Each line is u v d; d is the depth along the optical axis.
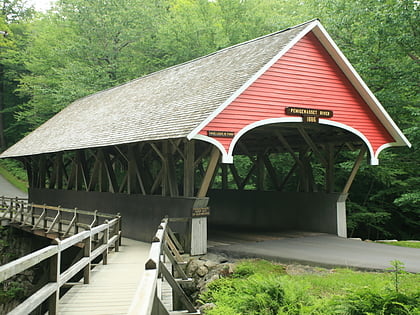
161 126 9.68
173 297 5.68
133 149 12.09
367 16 15.31
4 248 16.78
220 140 8.63
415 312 4.25
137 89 15.81
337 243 10.15
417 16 13.20
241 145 14.57
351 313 4.58
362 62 15.05
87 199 14.65
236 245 9.78
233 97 8.76
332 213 11.73
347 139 11.51
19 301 14.15
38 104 28.16
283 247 9.51
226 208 15.96
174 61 24.75
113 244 10.80
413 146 14.74
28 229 14.83
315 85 10.25
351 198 18.72
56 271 4.57
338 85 10.65
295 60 9.98
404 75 14.47
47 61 29.20
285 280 5.49
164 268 5.07
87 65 27.02
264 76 9.44
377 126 11.24
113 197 13.02
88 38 27.42
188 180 9.45
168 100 11.48
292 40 9.75
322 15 18.03
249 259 8.45
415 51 14.40
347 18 15.48
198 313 5.32
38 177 19.48
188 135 8.16
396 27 13.84
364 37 15.68
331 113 10.42
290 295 5.12
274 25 21.33
